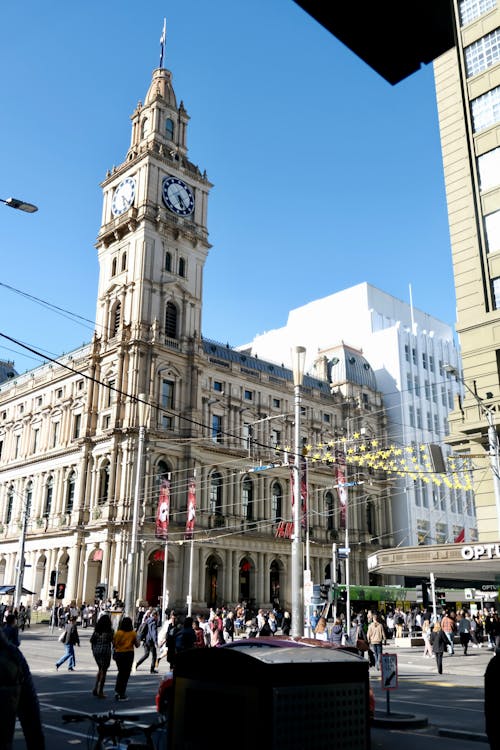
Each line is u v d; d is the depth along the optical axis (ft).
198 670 25.03
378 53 15.40
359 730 24.77
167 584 220.02
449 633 141.38
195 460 236.84
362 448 173.27
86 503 232.73
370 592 235.20
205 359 251.39
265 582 251.80
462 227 131.85
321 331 371.76
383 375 337.93
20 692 19.42
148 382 233.14
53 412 265.54
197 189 270.67
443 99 141.59
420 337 353.72
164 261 251.39
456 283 130.72
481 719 61.36
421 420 335.67
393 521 313.12
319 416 297.94
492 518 117.80
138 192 254.88
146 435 223.92
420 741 51.08
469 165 131.54
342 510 179.93
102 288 259.60
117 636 69.41
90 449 237.25
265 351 396.98
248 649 25.40
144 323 237.66
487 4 132.67
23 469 273.75
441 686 87.81
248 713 22.71
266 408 274.57
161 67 279.69
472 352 125.08
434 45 15.24
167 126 270.46
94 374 244.63
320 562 274.16
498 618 154.81
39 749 19.45
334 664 24.63
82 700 67.21
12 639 69.10
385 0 14.28
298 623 94.99
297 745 22.72
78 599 222.48
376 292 366.02
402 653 149.07
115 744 34.88
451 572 143.84
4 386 313.12
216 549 236.63
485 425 118.93
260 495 260.21
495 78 129.18
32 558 250.98
